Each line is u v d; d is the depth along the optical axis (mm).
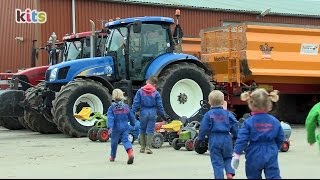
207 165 8234
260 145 5539
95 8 23844
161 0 26188
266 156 5492
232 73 14852
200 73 13570
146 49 13539
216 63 15383
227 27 14984
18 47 23328
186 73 13359
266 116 5605
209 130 6566
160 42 13742
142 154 9664
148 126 9789
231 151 6555
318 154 9562
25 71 15742
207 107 12500
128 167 8062
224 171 7137
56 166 8195
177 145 10312
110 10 24219
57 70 13109
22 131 15461
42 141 12062
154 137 10523
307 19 30266
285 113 17359
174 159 8977
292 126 16594
